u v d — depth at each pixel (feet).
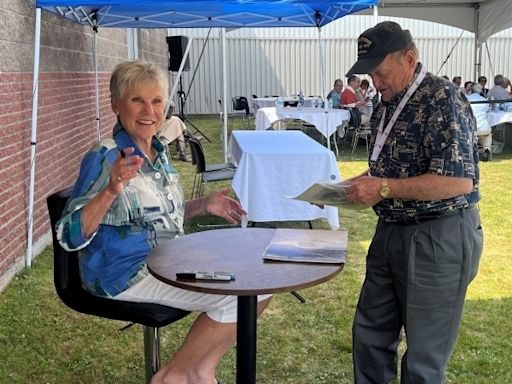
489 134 30.30
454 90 6.35
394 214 6.84
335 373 9.39
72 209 6.00
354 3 16.43
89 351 10.09
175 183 7.10
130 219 6.46
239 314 5.68
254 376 5.80
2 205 12.62
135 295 6.47
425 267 6.69
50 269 14.12
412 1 40.52
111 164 6.28
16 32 13.88
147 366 7.38
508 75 59.88
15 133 13.61
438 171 6.15
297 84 60.03
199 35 57.93
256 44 59.00
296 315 11.56
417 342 6.89
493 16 40.24
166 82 6.82
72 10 18.98
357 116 33.35
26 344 10.30
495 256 15.34
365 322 7.69
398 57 6.47
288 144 18.33
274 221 17.10
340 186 6.45
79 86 20.90
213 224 18.69
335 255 5.97
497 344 10.25
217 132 44.78
